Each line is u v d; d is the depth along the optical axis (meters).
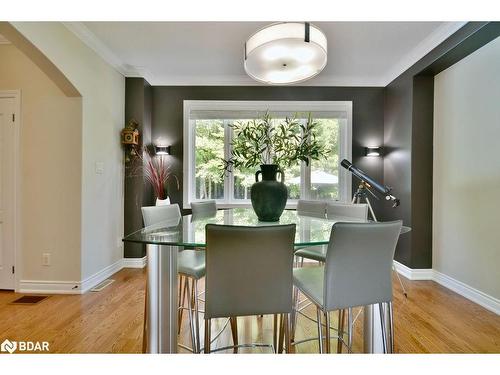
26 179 2.66
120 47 2.88
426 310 2.31
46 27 2.19
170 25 2.49
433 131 3.03
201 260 1.84
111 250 3.18
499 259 2.23
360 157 3.75
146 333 1.55
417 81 3.05
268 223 1.82
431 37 2.62
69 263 2.65
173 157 3.77
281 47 1.69
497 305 2.25
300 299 2.68
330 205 2.52
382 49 2.88
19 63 2.65
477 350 1.75
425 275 3.05
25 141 2.66
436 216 2.99
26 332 1.95
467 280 2.56
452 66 2.75
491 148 2.31
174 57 3.12
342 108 3.75
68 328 2.00
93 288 2.77
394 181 3.45
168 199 3.58
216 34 2.63
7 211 2.67
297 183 3.84
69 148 2.65
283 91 3.76
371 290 1.32
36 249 2.66
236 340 1.81
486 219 2.36
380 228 1.27
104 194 3.04
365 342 1.62
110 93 3.15
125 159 3.46
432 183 3.04
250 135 1.87
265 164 1.84
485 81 2.37
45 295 2.59
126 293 2.65
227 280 1.18
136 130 3.42
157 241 1.33
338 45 2.79
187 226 1.79
